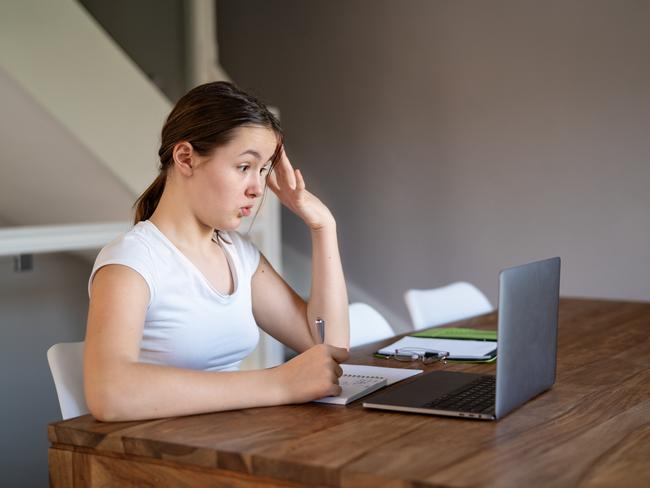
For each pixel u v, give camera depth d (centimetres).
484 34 420
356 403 135
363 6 455
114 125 295
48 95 272
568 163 402
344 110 467
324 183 477
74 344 153
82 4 311
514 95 414
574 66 397
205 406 128
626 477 98
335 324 172
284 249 498
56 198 338
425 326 244
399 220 454
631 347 193
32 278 288
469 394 137
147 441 116
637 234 387
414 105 444
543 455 107
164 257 146
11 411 279
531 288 135
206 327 150
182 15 357
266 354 348
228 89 145
